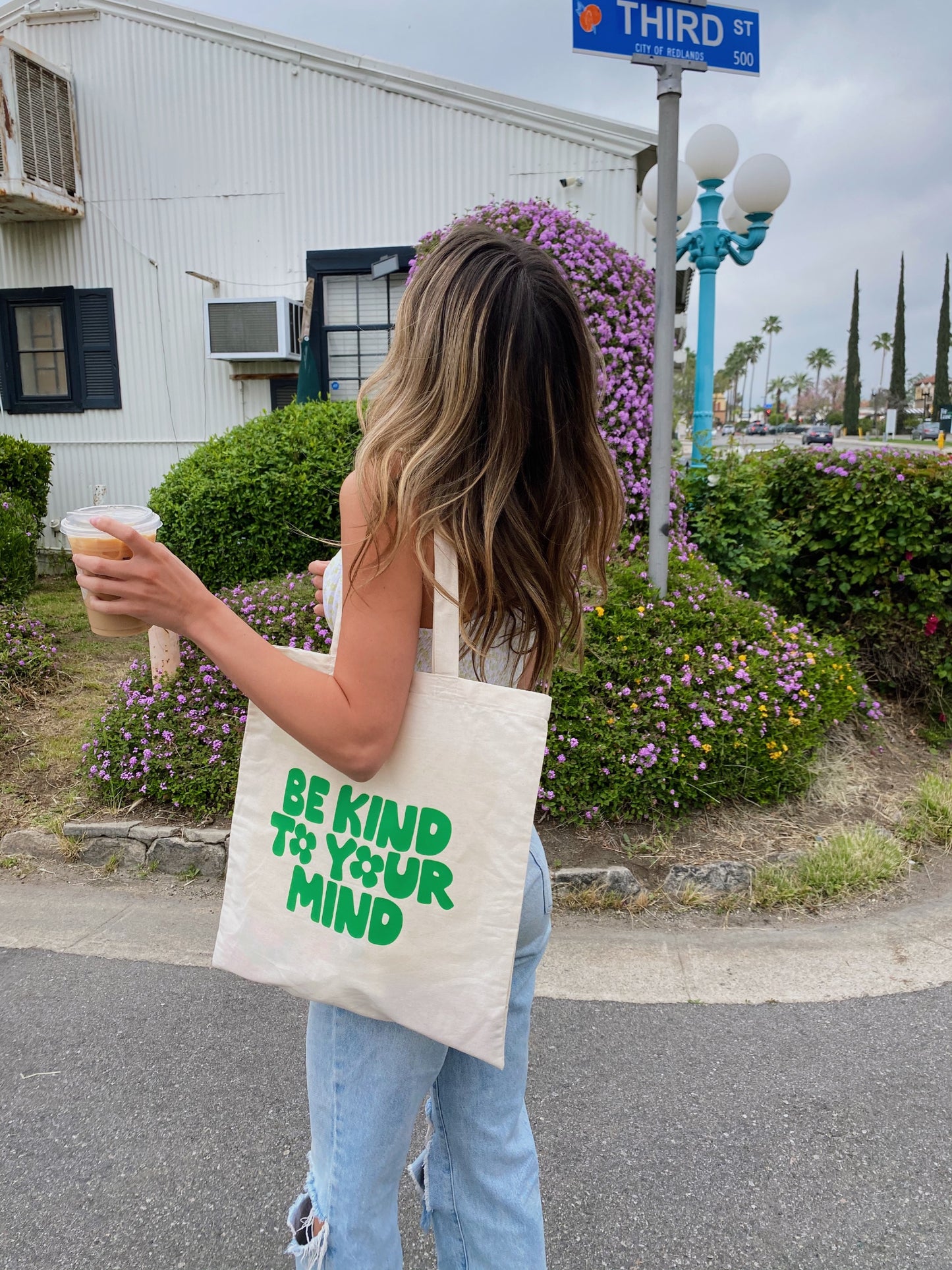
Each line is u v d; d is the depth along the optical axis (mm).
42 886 3285
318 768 1123
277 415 6105
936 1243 1758
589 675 3654
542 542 1149
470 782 1051
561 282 1117
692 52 3650
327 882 1117
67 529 1072
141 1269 1708
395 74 8211
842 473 5016
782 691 3859
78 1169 1942
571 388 1129
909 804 3904
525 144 8188
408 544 1014
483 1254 1311
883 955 2830
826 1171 1937
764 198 5871
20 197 8086
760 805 3721
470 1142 1307
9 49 7875
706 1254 1735
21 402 9398
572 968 2754
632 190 8141
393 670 1025
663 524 4117
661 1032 2434
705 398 6305
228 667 1025
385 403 1087
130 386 9219
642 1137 2035
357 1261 1180
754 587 5270
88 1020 2484
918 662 4910
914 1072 2266
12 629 5242
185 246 8883
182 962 2789
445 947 1070
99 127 8828
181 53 8570
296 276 8750
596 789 3512
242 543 5484
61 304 9180
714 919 3062
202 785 3561
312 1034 1214
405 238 8508
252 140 8609
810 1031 2439
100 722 3982
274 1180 1918
